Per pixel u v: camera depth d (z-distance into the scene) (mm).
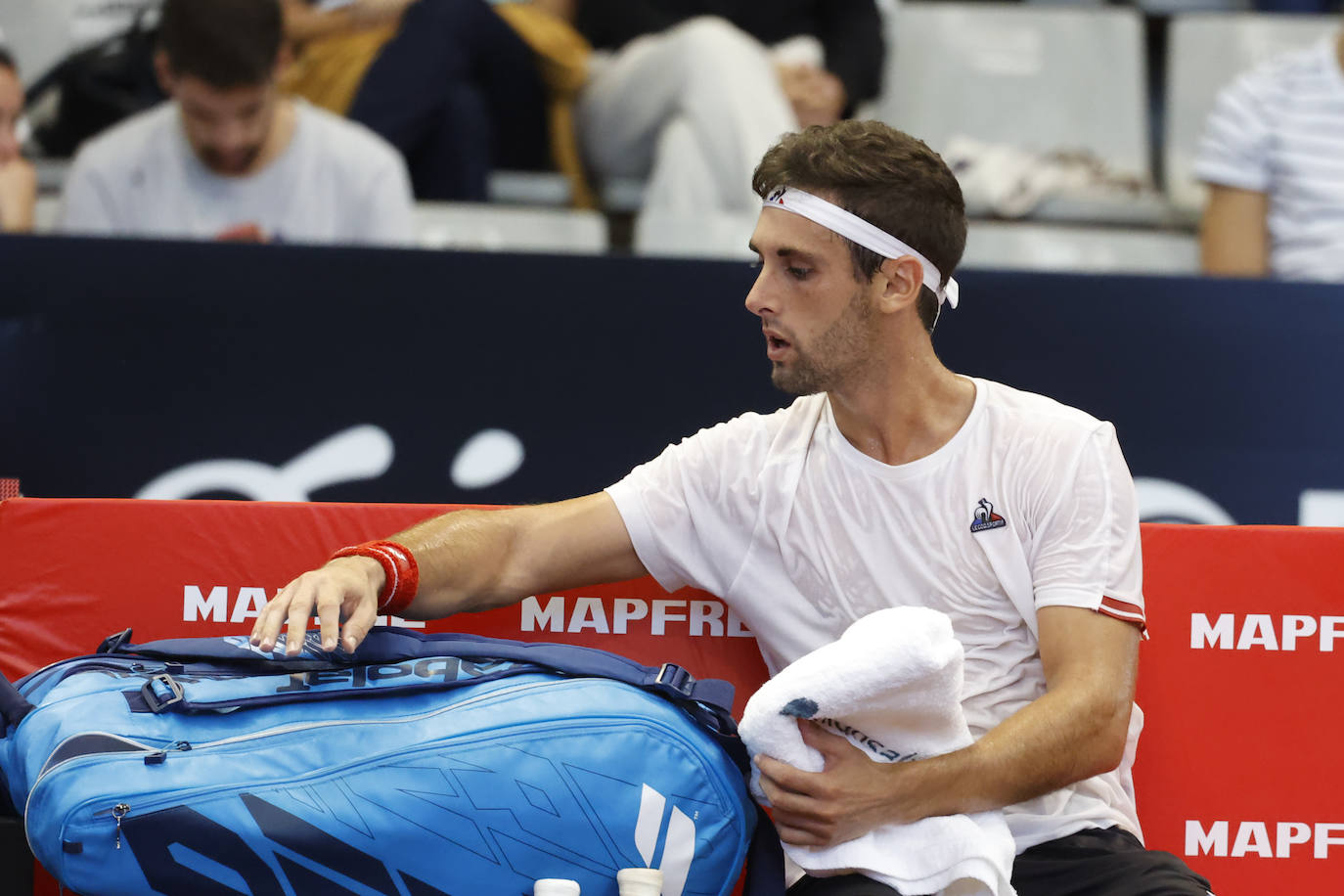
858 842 5656
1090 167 14930
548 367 9492
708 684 6082
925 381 6340
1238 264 13008
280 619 5629
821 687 5375
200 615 7074
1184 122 15359
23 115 13609
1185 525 7156
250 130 11969
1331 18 15555
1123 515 6145
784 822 5660
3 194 12695
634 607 7164
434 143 13766
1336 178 12609
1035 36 15539
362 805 5398
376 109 13516
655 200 13523
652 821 5645
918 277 6164
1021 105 15320
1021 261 14172
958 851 5520
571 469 9516
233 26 11562
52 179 13656
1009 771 5652
